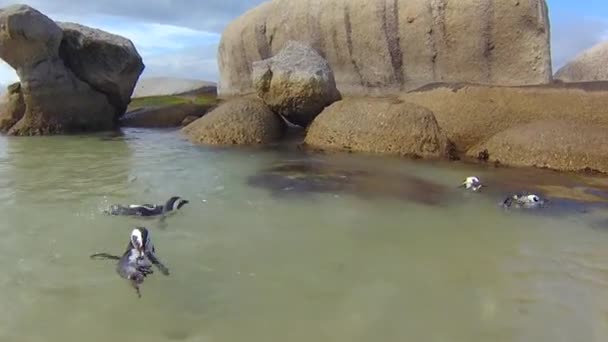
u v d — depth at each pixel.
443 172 5.14
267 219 3.50
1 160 5.50
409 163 5.56
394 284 2.55
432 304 2.35
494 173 5.11
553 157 5.38
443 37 7.89
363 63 8.63
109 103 8.77
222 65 11.22
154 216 3.46
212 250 2.92
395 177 4.84
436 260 2.87
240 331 2.09
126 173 4.84
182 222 3.38
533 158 5.46
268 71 7.09
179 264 2.71
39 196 3.93
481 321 2.21
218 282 2.52
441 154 5.96
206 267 2.68
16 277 2.52
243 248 2.96
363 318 2.22
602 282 2.60
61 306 2.25
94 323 2.12
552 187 4.54
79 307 2.25
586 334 2.11
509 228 3.44
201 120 7.48
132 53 8.70
